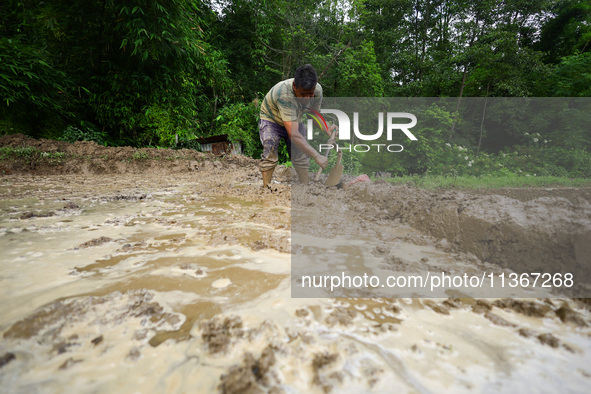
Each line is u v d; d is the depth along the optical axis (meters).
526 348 0.96
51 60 8.64
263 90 15.88
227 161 9.27
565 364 0.89
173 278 1.44
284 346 0.95
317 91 3.90
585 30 16.59
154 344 0.96
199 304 1.21
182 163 8.27
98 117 9.45
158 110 9.78
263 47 14.59
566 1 16.14
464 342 0.99
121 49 9.15
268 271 1.54
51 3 8.36
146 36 8.43
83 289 1.32
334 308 1.20
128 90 9.43
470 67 12.91
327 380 0.81
